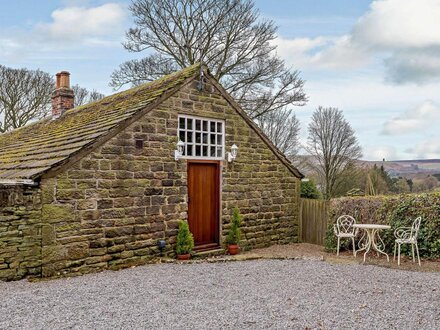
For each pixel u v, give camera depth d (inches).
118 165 316.5
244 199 427.2
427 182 808.3
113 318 182.4
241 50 683.4
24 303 204.8
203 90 388.8
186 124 375.6
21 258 262.4
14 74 808.9
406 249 362.9
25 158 339.6
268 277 278.2
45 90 848.9
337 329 173.2
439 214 348.5
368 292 240.2
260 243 443.8
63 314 187.5
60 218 279.6
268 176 457.4
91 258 296.0
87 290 234.8
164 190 350.3
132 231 324.2
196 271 297.7
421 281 269.9
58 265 277.1
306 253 411.8
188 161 374.9
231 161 414.6
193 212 382.9
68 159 282.0
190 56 656.4
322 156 971.9
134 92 426.0
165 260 337.1
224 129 409.7
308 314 193.3
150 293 229.8
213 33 658.2
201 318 183.8
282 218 473.7
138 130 331.9
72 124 419.5
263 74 705.6
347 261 342.6
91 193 298.0
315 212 483.2
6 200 256.8
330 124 970.7
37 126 570.3
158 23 660.7
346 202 413.4
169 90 354.9
